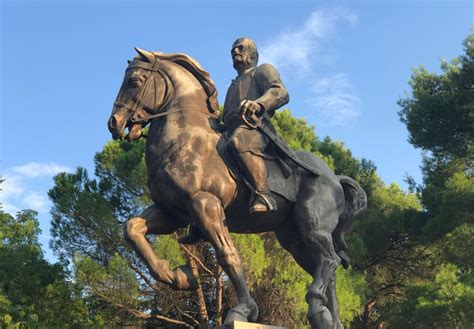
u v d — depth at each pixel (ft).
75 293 42.57
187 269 13.76
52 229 45.16
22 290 41.98
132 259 43.86
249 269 36.11
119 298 41.96
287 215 14.83
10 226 45.03
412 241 53.98
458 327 40.37
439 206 49.83
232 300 40.63
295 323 37.73
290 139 44.29
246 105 13.70
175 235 39.75
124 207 47.32
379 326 55.42
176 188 13.50
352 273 47.11
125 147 49.03
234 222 14.64
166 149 13.87
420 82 54.08
